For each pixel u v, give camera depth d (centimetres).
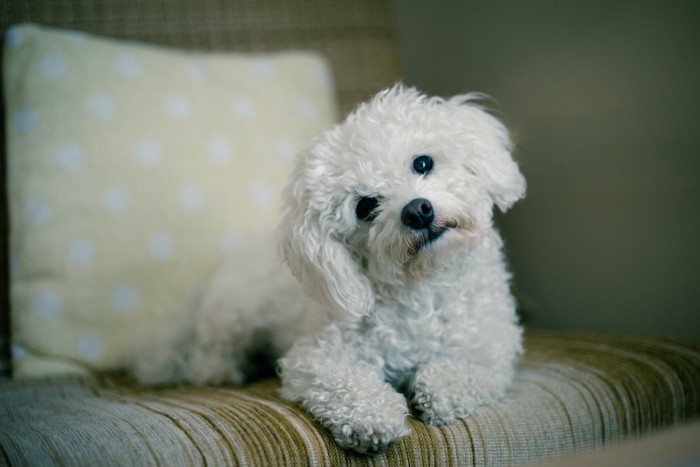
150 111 146
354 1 185
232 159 150
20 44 144
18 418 92
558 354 108
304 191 96
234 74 158
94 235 137
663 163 106
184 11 171
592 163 120
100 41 150
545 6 126
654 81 105
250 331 119
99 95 143
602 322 125
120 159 141
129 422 81
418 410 84
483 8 145
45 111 139
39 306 133
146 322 138
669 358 96
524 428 82
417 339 95
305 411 83
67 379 128
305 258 96
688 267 104
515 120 139
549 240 134
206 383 120
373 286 98
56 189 137
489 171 98
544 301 139
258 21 178
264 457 72
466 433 80
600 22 114
